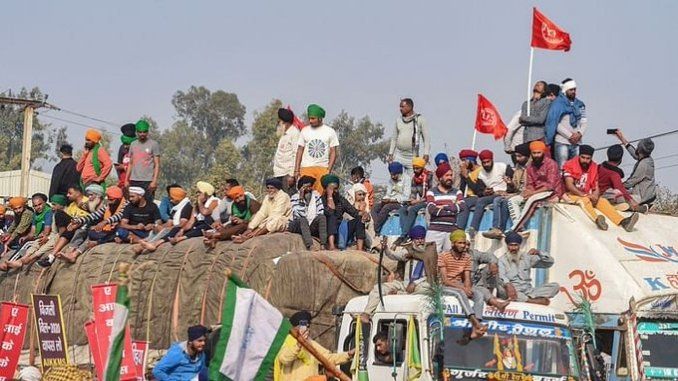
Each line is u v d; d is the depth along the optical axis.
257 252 65.81
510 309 47.66
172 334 68.88
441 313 46.28
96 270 76.19
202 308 67.38
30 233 88.19
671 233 58.69
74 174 89.81
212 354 47.22
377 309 49.47
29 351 75.44
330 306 61.38
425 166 72.88
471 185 71.12
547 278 55.62
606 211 57.19
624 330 50.50
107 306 51.84
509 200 59.69
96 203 84.62
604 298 52.97
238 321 41.22
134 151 84.12
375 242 70.50
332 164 75.75
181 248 70.75
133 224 78.25
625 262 53.78
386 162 76.56
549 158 60.56
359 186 73.50
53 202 82.69
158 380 46.97
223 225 71.38
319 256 61.91
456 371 45.94
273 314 41.94
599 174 64.44
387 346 48.28
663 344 50.50
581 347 48.41
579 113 69.19
